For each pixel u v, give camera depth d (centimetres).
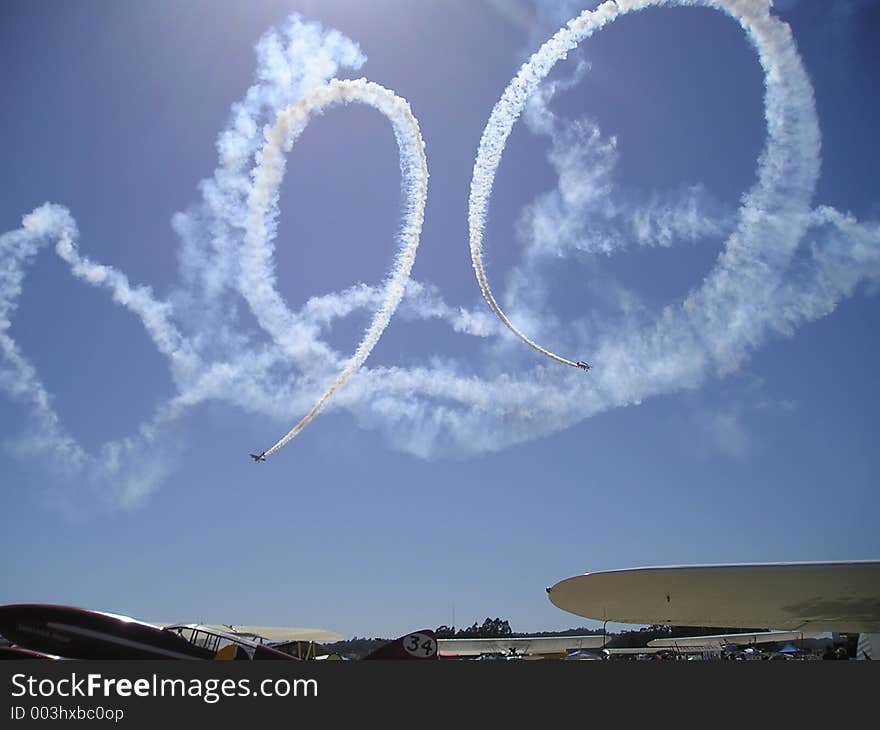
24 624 2589
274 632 4641
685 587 3841
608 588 3912
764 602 3953
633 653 7994
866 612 4025
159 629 2648
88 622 2605
